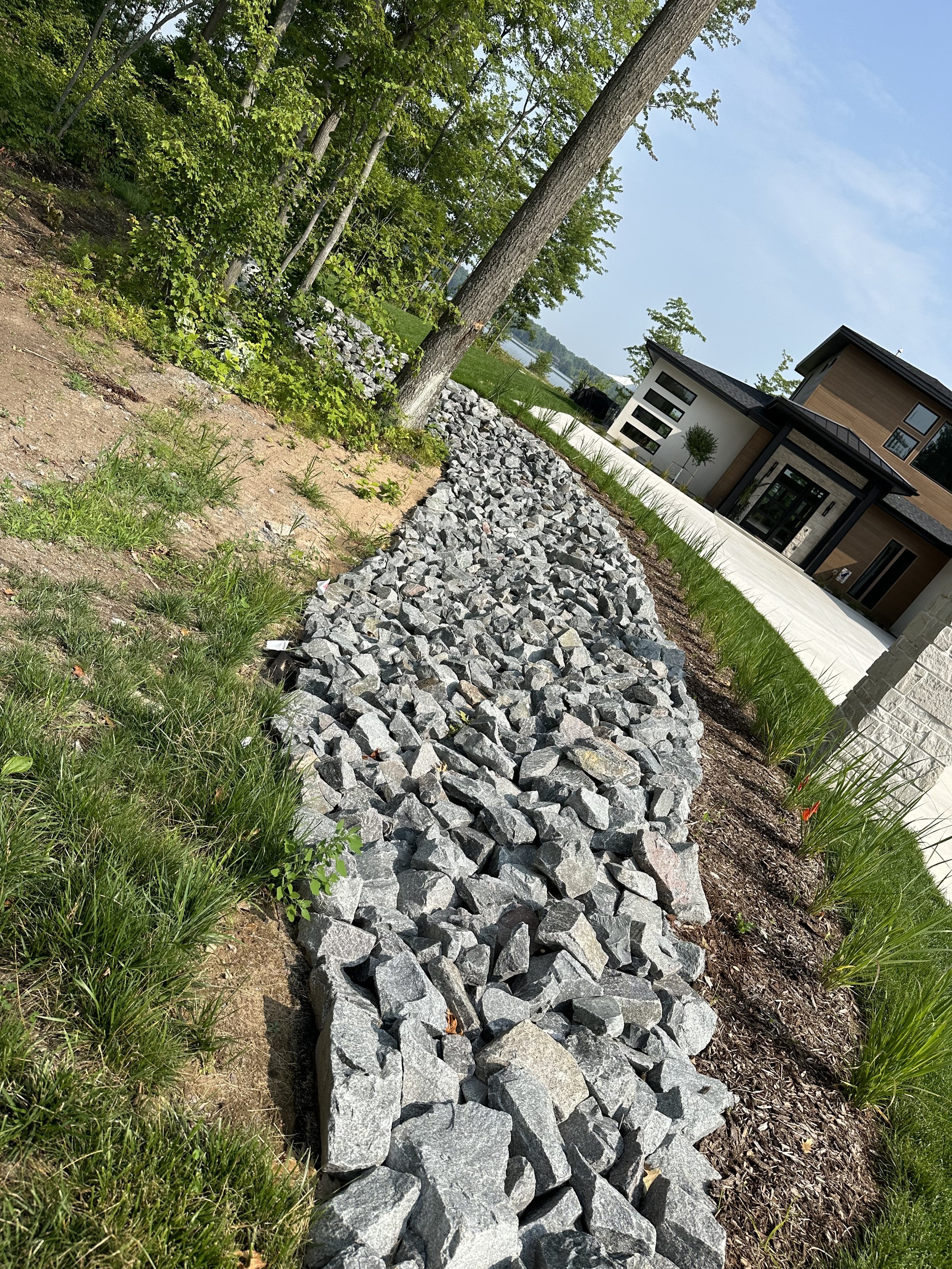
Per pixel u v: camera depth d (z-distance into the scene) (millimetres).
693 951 3342
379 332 8578
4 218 8000
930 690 6000
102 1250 1470
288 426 7918
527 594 6809
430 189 16078
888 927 4027
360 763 3467
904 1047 3174
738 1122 2787
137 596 3678
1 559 3258
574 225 34125
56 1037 1792
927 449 26391
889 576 26375
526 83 17891
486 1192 1938
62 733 2578
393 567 5980
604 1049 2576
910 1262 2514
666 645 6703
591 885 3352
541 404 20391
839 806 4875
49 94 12023
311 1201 1759
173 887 2240
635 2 13297
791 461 26078
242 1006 2205
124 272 7801
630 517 12438
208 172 7250
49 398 4898
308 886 2615
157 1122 1750
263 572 4527
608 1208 2109
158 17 14445
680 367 26344
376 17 8430
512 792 3842
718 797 4941
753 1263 2281
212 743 2945
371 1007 2303
